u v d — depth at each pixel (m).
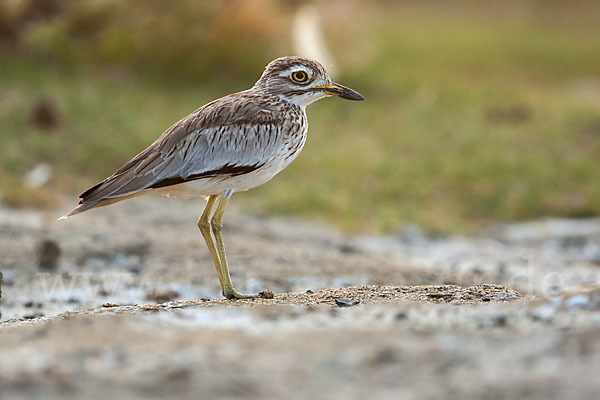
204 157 8.17
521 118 22.44
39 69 23.41
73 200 16.08
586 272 12.99
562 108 23.56
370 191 17.42
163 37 24.41
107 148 18.41
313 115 22.00
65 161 17.88
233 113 8.36
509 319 5.98
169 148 8.17
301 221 15.96
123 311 7.15
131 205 15.78
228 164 8.23
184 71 24.47
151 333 5.96
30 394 4.80
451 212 16.70
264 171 8.49
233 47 24.53
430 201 17.19
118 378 4.99
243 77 24.50
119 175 8.16
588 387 4.58
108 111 20.47
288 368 5.07
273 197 16.77
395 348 5.34
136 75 24.19
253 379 4.92
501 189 17.53
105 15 24.47
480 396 4.60
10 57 24.11
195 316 6.59
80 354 5.47
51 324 6.57
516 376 4.80
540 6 46.25
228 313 6.66
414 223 15.96
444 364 5.04
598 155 19.64
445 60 31.14
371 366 5.05
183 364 5.19
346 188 17.47
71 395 4.77
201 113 8.37
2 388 4.89
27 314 9.25
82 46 24.53
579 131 21.36
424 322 6.11
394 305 6.95
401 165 18.50
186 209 15.82
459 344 5.37
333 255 12.77
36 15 24.72
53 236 12.72
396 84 25.33
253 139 8.33
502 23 42.38
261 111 8.46
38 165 17.59
